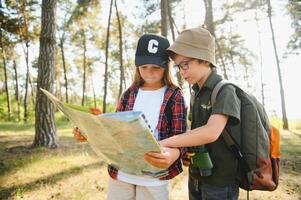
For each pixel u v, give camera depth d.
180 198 4.46
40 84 7.85
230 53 25.97
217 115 1.91
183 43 2.06
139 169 1.89
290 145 9.52
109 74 38.09
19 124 16.53
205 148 2.06
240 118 2.00
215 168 2.05
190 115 2.32
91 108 1.68
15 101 25.38
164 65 2.20
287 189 4.89
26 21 21.22
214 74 2.11
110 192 2.36
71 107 1.64
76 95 44.81
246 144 1.97
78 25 22.97
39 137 7.95
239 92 2.03
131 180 2.23
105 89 18.05
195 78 2.10
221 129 1.88
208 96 2.06
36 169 5.73
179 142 1.84
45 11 7.80
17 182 4.99
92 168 5.92
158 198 2.20
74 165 6.10
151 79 2.24
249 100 2.01
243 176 2.04
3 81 39.69
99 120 1.55
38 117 7.94
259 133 1.97
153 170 1.86
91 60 33.91
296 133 13.84
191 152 2.05
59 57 32.81
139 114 1.49
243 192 4.75
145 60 2.16
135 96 2.35
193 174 2.15
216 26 17.55
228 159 2.02
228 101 1.91
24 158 6.57
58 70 31.19
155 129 2.19
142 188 2.22
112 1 17.56
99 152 1.92
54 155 6.94
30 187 4.77
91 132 1.72
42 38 7.80
